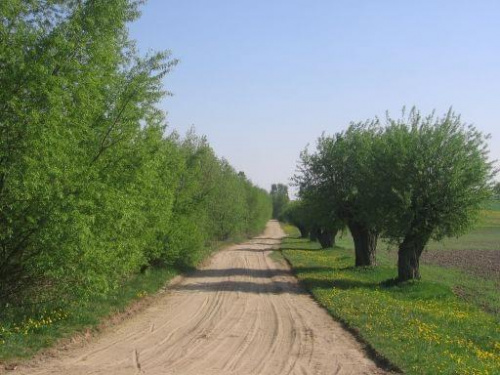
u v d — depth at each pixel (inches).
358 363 462.0
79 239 509.4
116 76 595.8
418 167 968.3
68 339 495.2
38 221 500.1
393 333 565.6
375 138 1198.3
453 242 2652.6
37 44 505.0
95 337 536.4
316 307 772.6
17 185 478.3
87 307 625.9
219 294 900.6
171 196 933.2
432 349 500.1
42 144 474.6
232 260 1638.8
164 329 593.9
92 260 552.4
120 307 673.6
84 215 506.0
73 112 520.4
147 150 657.0
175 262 1257.4
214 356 473.4
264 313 714.2
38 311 548.1
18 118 479.8
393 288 976.3
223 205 2027.6
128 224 616.4
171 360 454.0
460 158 971.3
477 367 439.5
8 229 492.7
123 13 576.4
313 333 586.2
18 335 467.8
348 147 1341.0
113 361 443.5
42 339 475.5
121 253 639.1
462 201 957.2
